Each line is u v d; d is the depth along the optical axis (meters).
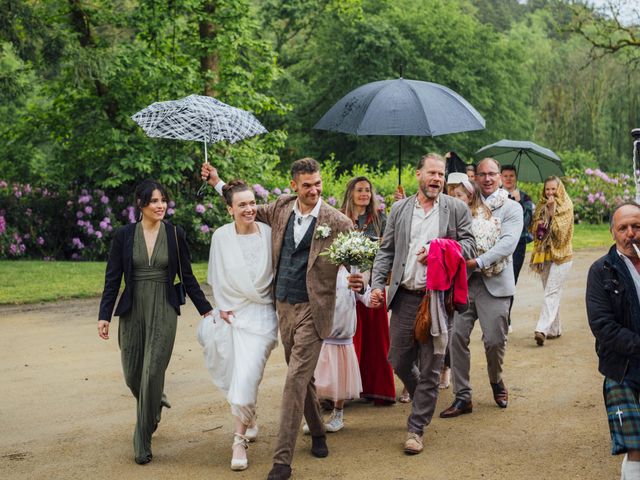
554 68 37.47
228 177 16.69
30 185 17.34
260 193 15.62
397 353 5.18
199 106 5.18
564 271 7.86
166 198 4.86
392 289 5.14
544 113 36.00
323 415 5.65
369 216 6.13
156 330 4.73
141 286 4.77
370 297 5.17
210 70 16.75
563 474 4.43
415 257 5.08
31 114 17.56
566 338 8.09
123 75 15.92
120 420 5.48
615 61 34.28
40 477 4.46
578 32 25.66
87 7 16.53
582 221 23.77
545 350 7.54
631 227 3.72
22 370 6.79
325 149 35.22
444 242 4.88
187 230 15.94
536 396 6.00
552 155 8.45
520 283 11.87
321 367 5.23
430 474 4.45
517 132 36.72
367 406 5.90
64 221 16.66
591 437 5.04
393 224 5.24
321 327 4.59
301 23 34.19
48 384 6.36
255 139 18.02
